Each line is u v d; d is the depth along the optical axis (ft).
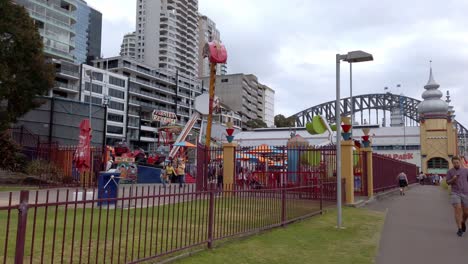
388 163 101.35
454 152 250.57
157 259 22.74
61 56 271.90
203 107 74.49
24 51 85.15
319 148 62.13
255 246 27.99
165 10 481.87
